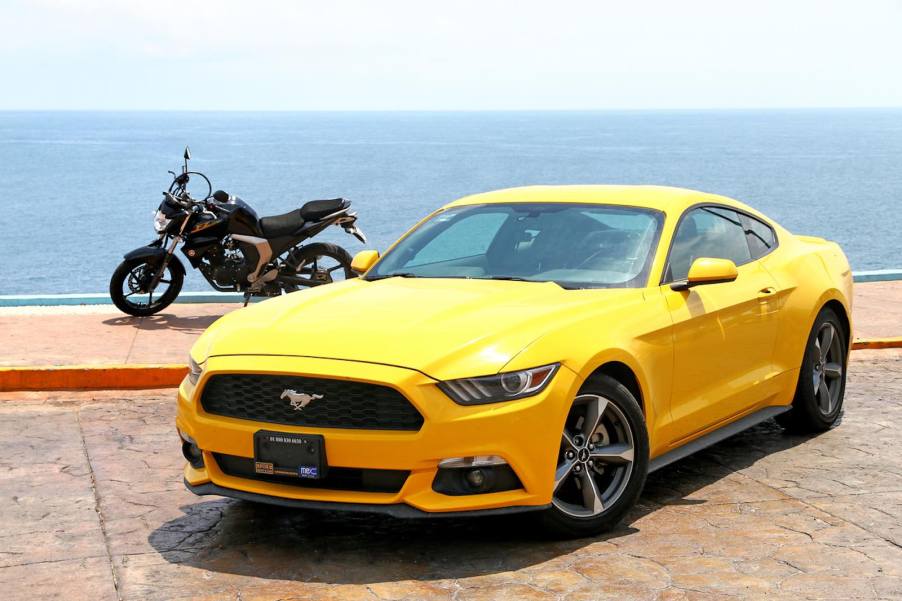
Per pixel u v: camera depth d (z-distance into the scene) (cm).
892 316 1072
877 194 12619
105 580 415
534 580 411
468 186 14275
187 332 952
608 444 470
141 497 527
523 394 425
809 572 419
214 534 471
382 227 8088
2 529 478
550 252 538
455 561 434
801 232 8044
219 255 1059
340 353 427
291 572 423
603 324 469
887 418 697
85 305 1128
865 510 500
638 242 534
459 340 430
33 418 692
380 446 412
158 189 14112
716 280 511
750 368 578
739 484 545
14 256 6788
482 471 422
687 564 428
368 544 457
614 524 467
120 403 737
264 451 430
